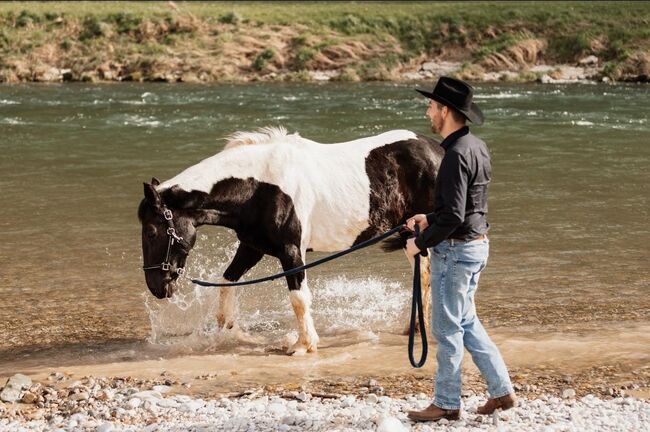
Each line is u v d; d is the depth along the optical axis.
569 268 11.74
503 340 8.75
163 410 7.02
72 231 14.23
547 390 7.31
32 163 20.50
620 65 42.97
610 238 13.37
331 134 25.11
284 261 8.54
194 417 6.83
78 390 7.60
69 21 47.62
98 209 15.82
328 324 9.78
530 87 38.97
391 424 6.18
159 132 25.53
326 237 8.72
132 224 14.72
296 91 37.62
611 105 31.42
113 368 8.37
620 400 6.91
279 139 8.83
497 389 6.40
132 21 47.78
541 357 8.19
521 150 21.78
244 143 8.77
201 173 8.41
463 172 5.92
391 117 28.69
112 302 10.63
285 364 8.30
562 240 13.26
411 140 8.95
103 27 47.00
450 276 6.18
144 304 10.55
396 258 12.50
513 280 11.20
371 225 8.77
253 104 32.66
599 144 22.62
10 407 7.27
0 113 29.95
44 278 11.62
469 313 6.39
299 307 8.59
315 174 8.62
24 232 14.14
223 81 43.03
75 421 6.80
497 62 44.78
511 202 15.97
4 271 11.92
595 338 8.86
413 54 46.03
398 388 7.51
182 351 9.01
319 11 51.22
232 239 13.73
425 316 9.29
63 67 44.88
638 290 10.72
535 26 47.09
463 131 6.12
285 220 8.44
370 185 8.70
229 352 8.95
